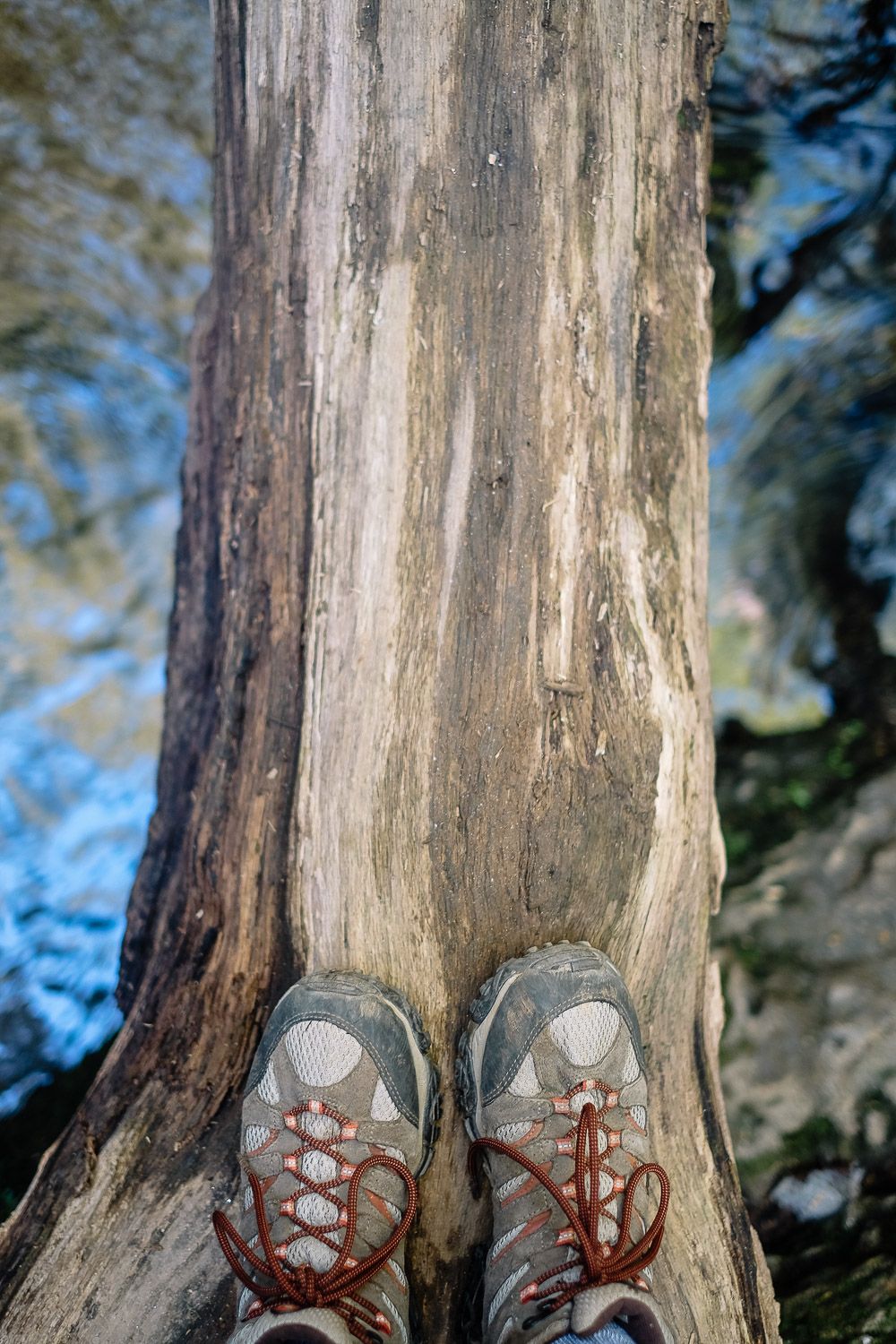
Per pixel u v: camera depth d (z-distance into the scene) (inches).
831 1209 64.8
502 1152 47.4
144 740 95.0
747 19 67.0
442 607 50.3
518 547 50.5
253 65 52.8
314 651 51.4
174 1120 52.7
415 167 50.0
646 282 52.8
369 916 50.8
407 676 50.4
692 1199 52.3
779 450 92.2
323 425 51.3
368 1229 46.8
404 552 50.4
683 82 54.0
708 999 56.4
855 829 84.0
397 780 50.4
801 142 74.5
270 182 52.6
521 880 50.9
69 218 85.6
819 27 66.5
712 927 79.9
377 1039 48.6
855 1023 72.3
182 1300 48.5
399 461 50.3
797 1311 59.9
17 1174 70.6
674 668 53.4
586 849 51.0
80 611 95.3
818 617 97.9
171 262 90.6
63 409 94.3
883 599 96.7
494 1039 49.6
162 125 80.4
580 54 50.5
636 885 52.4
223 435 56.7
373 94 49.9
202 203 87.2
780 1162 67.6
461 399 50.3
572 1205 46.1
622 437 52.1
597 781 50.8
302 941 51.8
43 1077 77.2
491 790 50.5
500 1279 46.4
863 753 90.8
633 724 51.3
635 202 52.2
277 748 52.6
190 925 55.7
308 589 51.7
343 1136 47.7
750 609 98.5
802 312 83.0
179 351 96.0
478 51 49.6
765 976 76.4
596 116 50.9
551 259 50.5
